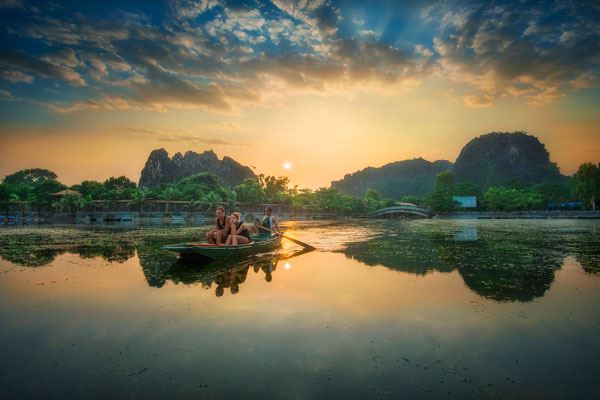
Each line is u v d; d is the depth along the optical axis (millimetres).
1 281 6043
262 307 4473
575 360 2941
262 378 2674
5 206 49062
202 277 6359
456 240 13781
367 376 2697
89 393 2482
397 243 12602
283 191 87375
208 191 77438
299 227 27312
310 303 4641
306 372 2766
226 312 4277
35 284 5812
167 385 2580
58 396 2443
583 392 2441
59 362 2971
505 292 5184
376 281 5980
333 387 2539
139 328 3760
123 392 2490
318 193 84062
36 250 10359
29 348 3264
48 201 51156
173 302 4727
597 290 5270
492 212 68688
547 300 4734
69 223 35219
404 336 3490
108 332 3648
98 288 5531
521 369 2793
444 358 3002
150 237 15148
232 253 8258
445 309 4348
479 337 3451
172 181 147125
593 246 11258
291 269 7180
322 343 3324
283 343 3328
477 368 2816
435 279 6113
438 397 2400
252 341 3381
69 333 3627
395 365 2877
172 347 3254
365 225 31109
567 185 92250
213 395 2441
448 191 79500
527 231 19797
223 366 2877
